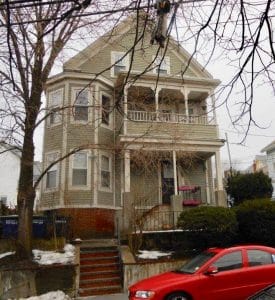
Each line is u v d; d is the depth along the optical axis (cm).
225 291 796
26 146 1227
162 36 388
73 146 1800
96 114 1769
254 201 1434
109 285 1177
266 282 823
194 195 2000
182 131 1759
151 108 1482
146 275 1184
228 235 1354
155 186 1953
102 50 2072
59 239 1357
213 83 2023
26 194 1234
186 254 1327
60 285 1112
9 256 1210
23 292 1083
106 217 1769
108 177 1862
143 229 1558
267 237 1359
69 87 1869
